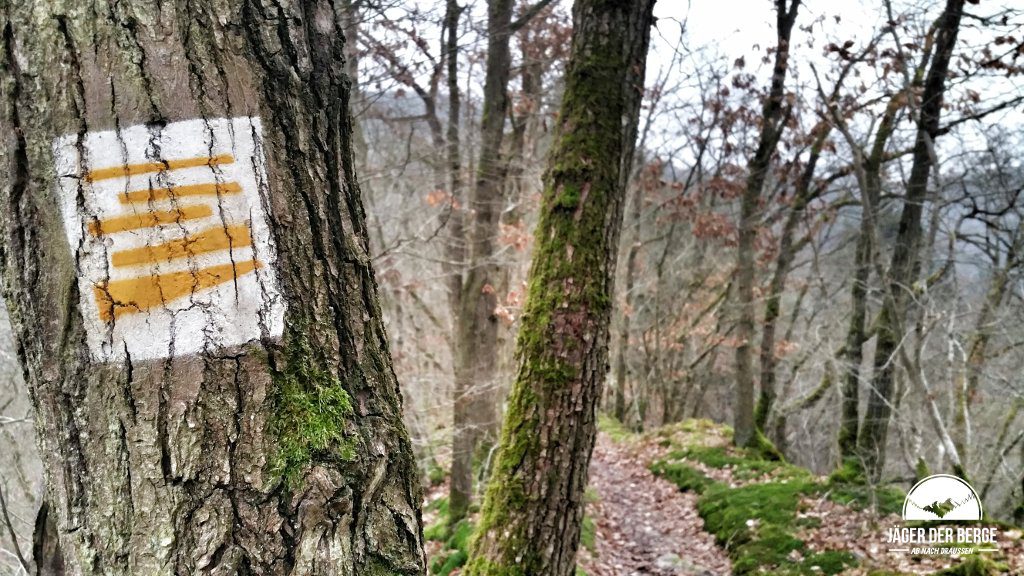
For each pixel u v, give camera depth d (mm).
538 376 2584
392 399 1189
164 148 931
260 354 993
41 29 905
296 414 1010
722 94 10023
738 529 6676
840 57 7320
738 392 9977
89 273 929
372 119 7512
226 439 960
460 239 7500
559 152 2736
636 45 2768
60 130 911
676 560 6316
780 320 17219
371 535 1080
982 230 7734
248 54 996
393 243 7164
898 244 7203
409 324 11531
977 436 10961
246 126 987
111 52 910
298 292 1046
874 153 8023
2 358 5914
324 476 1021
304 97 1069
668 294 15836
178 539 935
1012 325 9047
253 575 960
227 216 972
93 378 941
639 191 13547
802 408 11883
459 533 5812
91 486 955
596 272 2631
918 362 6109
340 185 1141
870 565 5207
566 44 8102
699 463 9680
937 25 6586
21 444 6113
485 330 6738
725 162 10719
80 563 963
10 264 962
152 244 934
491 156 6621
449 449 9188
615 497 9000
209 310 958
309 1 1090
